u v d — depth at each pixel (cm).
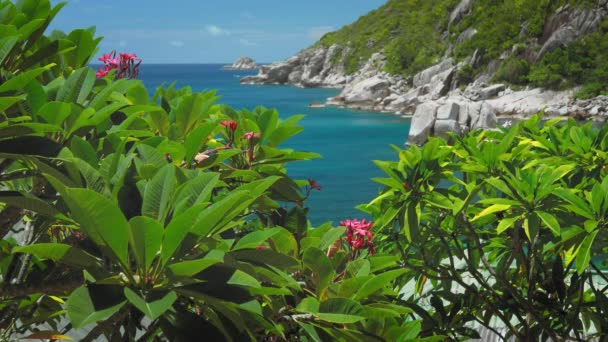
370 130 4856
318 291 181
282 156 268
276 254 157
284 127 273
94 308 120
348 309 168
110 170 165
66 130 175
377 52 10262
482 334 444
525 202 270
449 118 4128
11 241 214
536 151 349
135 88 254
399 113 6272
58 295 190
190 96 240
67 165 156
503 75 6419
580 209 256
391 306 190
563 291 309
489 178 280
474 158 308
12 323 204
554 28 6397
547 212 274
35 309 203
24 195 142
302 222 241
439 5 9375
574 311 321
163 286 135
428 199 286
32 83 169
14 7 182
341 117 5900
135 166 180
